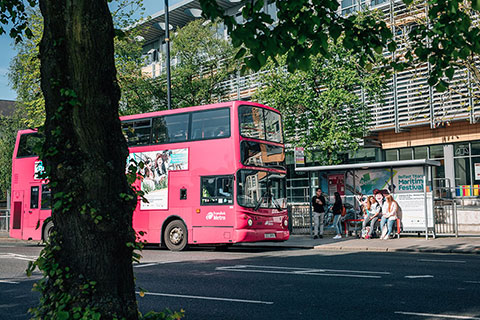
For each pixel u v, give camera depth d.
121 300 4.44
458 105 25.25
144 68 47.16
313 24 5.79
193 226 16.58
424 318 6.23
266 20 5.73
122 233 4.47
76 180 4.37
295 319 6.37
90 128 4.42
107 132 4.51
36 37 27.06
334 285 8.85
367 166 19.33
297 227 22.36
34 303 8.17
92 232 4.35
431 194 18.25
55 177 4.45
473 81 17.70
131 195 4.59
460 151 28.14
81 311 4.25
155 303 7.61
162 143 17.62
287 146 27.58
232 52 30.30
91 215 4.32
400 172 19.09
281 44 5.92
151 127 17.97
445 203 19.16
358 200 19.98
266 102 25.64
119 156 4.59
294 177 34.72
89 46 4.38
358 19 22.03
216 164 16.36
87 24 4.36
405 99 28.59
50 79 4.43
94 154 4.43
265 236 16.28
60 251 4.42
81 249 4.36
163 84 31.58
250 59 5.77
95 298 4.31
